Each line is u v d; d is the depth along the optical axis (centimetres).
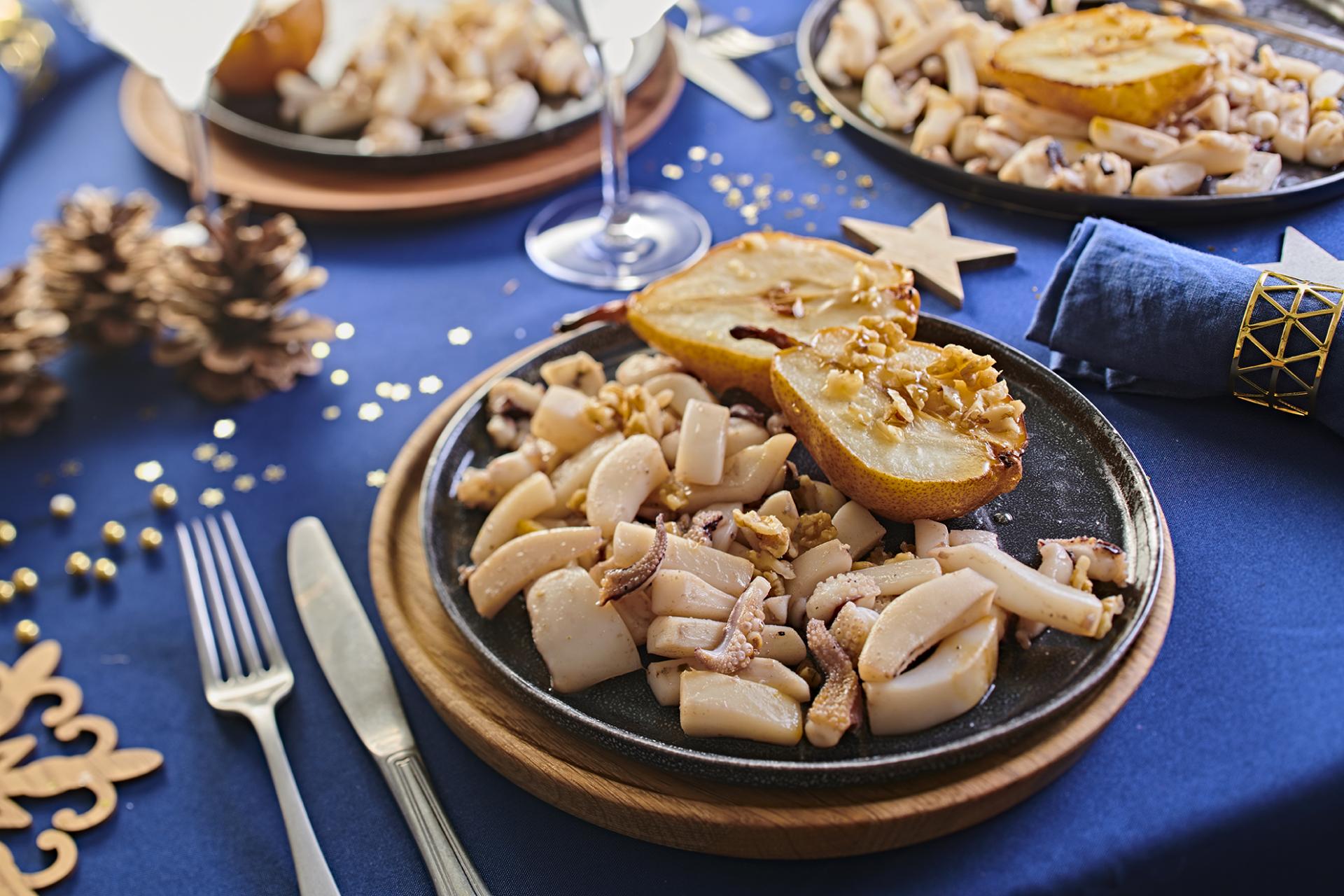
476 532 72
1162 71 81
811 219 89
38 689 73
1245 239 77
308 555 76
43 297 88
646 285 87
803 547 67
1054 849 60
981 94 90
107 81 112
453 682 68
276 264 86
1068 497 67
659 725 64
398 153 95
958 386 67
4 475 84
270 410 85
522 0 104
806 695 63
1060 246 81
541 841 65
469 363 85
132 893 66
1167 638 64
